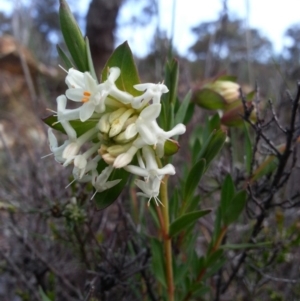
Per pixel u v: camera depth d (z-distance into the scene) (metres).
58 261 0.17
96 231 0.16
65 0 0.09
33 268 0.15
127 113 0.08
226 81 0.14
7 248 0.17
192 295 0.12
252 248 0.14
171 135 0.08
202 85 0.14
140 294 0.15
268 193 0.13
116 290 0.15
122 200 0.16
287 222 0.18
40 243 0.17
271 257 0.14
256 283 0.14
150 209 0.12
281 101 0.17
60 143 0.22
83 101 0.08
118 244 0.16
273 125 0.18
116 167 0.08
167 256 0.11
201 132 0.15
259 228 0.13
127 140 0.08
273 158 0.13
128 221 0.15
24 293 0.15
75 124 0.09
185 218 0.10
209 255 0.12
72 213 0.12
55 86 0.47
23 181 0.19
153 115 0.08
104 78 0.08
